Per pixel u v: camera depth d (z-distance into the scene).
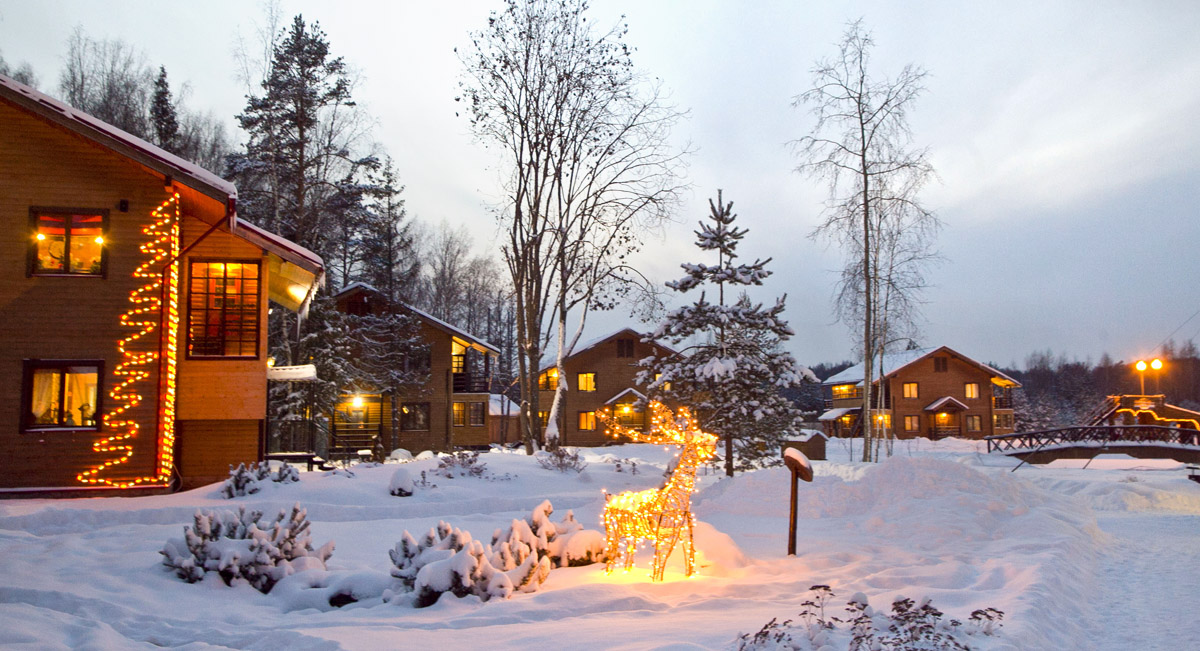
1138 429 32.50
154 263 16.50
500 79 27.44
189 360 17.78
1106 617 7.08
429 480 16.48
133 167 16.66
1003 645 5.17
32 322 16.05
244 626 6.58
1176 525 13.61
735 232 19.88
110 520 12.47
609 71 27.52
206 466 18.03
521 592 7.77
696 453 8.75
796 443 40.34
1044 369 106.75
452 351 42.47
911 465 13.67
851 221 30.20
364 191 32.31
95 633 5.71
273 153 29.69
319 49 30.61
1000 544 10.29
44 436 15.85
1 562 8.14
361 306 38.50
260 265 18.28
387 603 7.42
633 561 9.20
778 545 10.52
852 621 5.85
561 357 28.84
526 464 19.81
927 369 60.25
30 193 16.28
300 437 35.00
